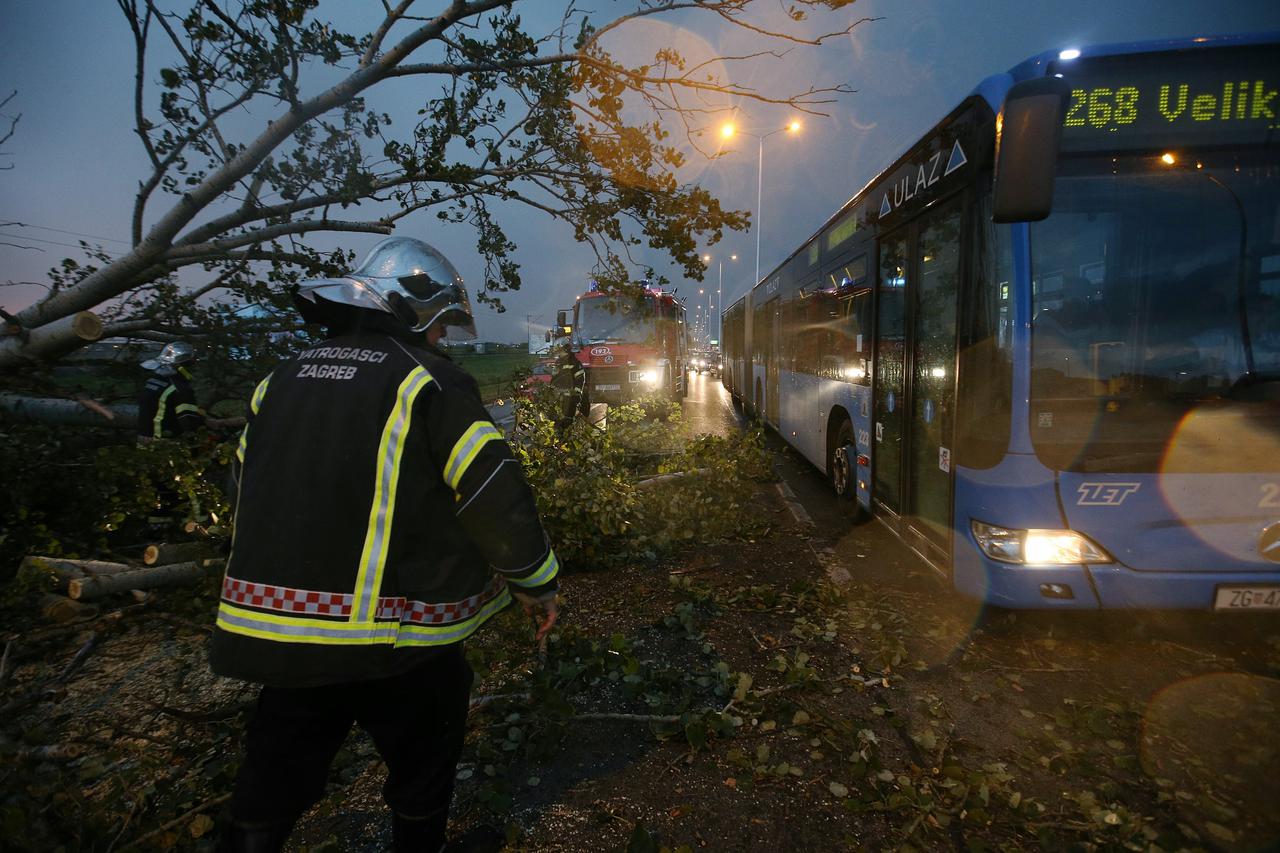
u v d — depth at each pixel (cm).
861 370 641
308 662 163
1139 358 352
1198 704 324
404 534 172
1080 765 282
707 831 255
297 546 166
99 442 601
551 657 389
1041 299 356
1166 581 346
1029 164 331
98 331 503
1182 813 253
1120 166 359
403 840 203
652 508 637
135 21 418
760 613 459
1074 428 351
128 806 276
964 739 308
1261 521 343
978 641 402
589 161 499
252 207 490
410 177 493
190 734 332
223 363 621
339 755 304
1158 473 345
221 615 170
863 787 275
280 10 404
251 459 179
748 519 678
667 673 356
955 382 405
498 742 312
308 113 452
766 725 319
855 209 665
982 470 375
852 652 396
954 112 418
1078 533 353
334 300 185
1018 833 248
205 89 458
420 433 173
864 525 669
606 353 1531
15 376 521
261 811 173
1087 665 369
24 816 237
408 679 185
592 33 445
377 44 462
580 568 569
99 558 508
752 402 1553
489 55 456
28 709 359
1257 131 356
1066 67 360
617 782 285
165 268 492
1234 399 345
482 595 192
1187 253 355
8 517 501
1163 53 356
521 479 179
